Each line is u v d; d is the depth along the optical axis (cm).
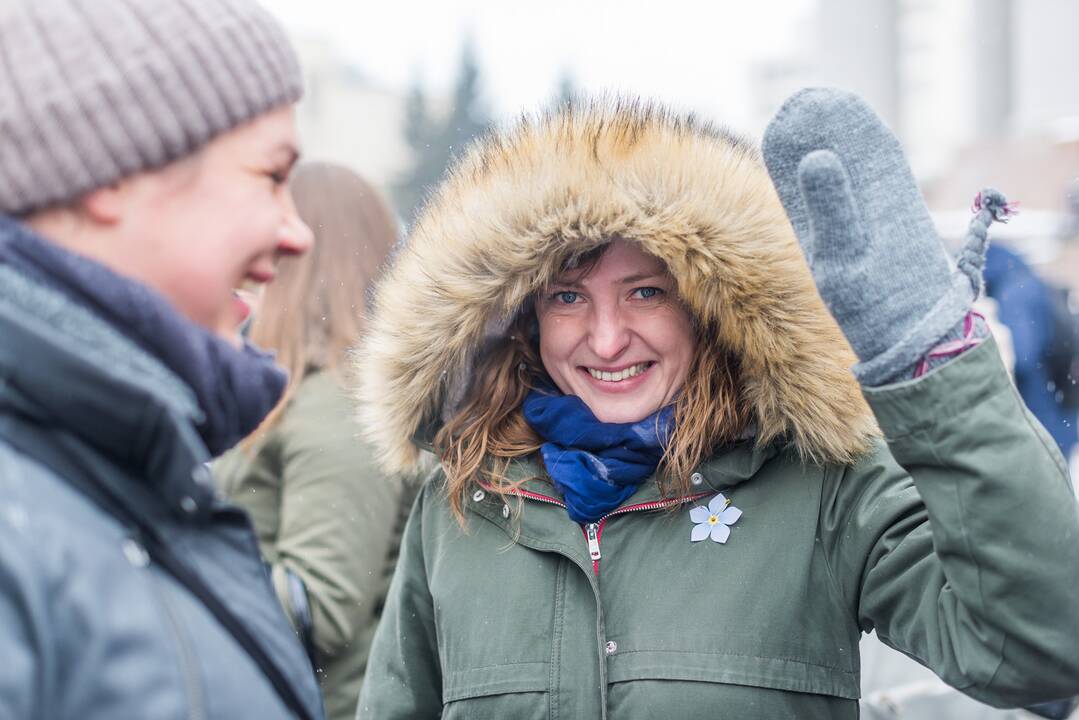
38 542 91
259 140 112
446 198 179
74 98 100
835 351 159
